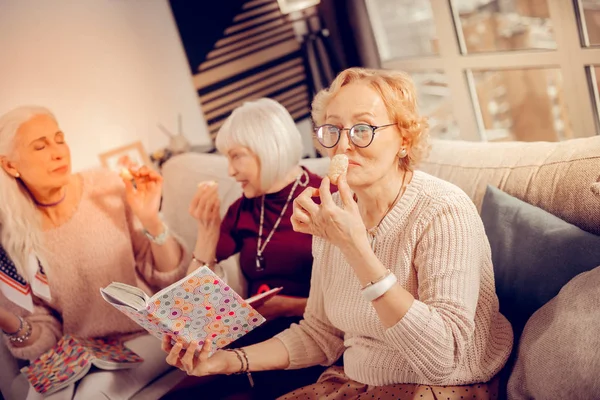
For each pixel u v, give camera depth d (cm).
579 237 132
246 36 336
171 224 259
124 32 295
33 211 210
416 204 134
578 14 210
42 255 212
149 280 230
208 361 148
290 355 159
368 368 139
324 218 118
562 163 151
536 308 137
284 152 186
